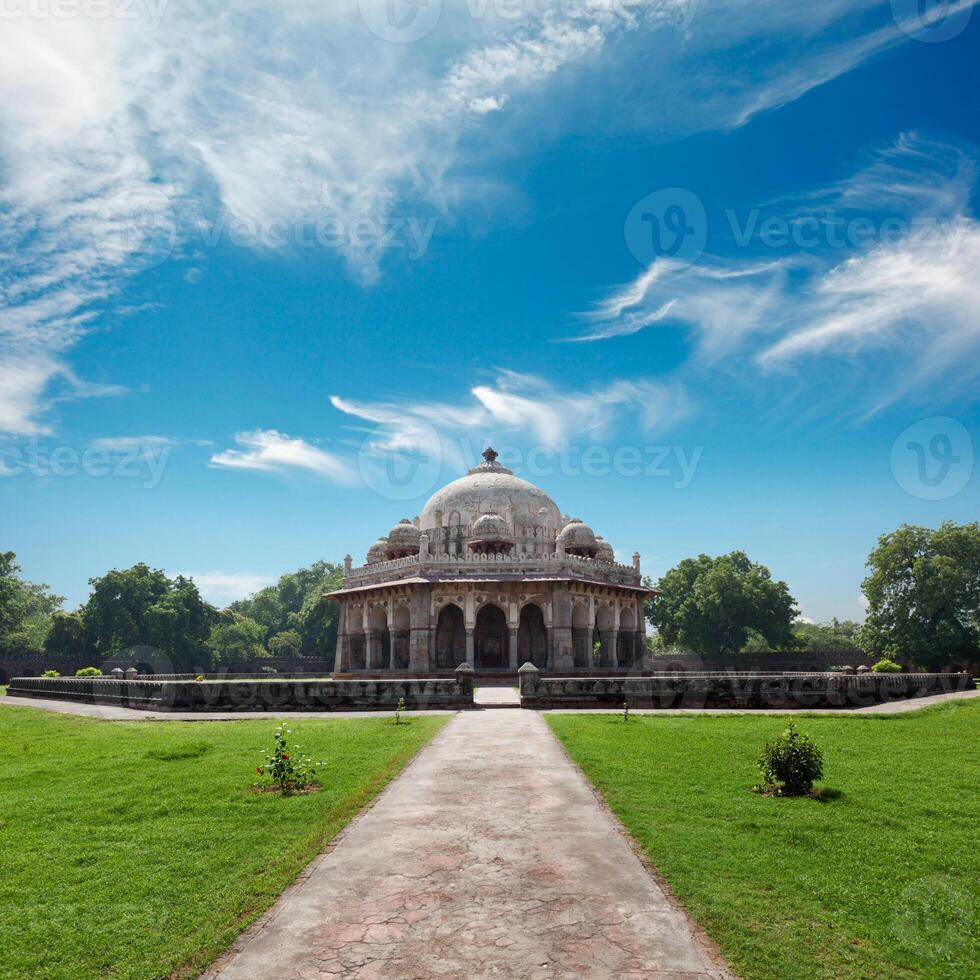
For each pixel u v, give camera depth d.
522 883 9.73
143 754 19.61
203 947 8.02
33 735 25.56
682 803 13.57
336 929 8.43
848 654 65.44
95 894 9.51
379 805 13.58
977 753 19.23
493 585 48.06
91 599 72.12
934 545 63.00
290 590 115.75
